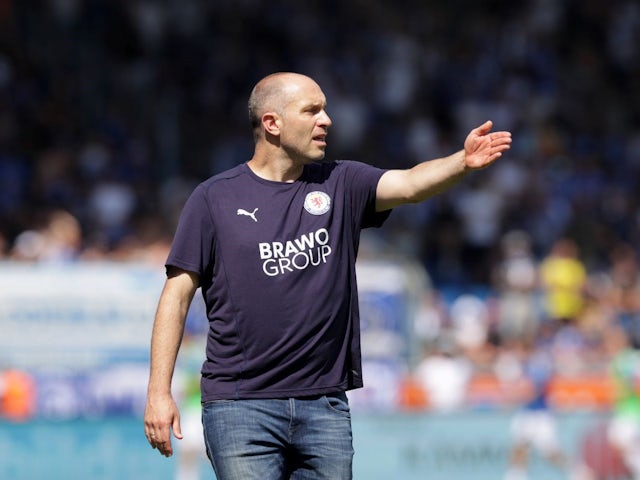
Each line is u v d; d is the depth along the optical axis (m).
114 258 43.56
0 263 38.75
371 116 66.50
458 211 58.56
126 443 35.69
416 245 54.34
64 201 52.28
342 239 16.80
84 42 63.56
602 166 68.94
